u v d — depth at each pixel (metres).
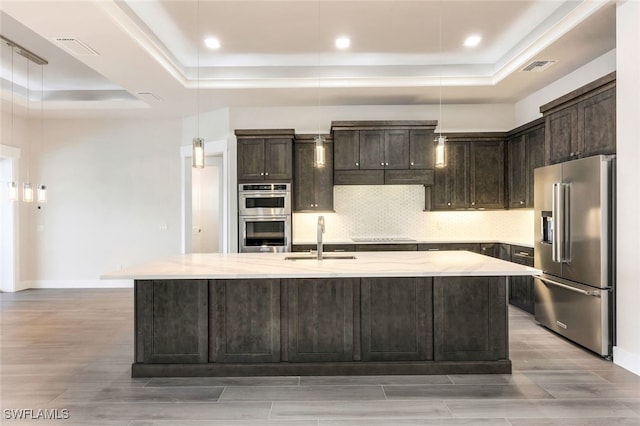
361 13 4.05
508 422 2.51
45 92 6.50
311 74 5.40
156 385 3.09
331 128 6.12
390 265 3.21
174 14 4.07
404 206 6.48
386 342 3.28
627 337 3.30
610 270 3.49
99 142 7.15
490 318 3.27
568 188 3.91
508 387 3.00
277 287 3.27
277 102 6.14
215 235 7.19
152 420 2.56
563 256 3.97
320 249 3.71
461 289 3.28
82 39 3.85
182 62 5.27
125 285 7.18
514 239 6.20
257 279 3.27
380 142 5.96
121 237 7.15
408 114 6.38
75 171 7.15
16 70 5.71
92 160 7.15
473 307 3.27
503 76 5.14
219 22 4.23
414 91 5.66
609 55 4.36
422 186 6.48
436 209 6.12
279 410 2.68
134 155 7.14
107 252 7.16
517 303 5.45
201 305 3.25
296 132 6.39
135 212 7.14
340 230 6.44
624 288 3.32
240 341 3.27
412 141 5.96
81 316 5.13
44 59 5.30
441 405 2.73
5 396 2.91
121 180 7.14
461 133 6.07
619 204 3.36
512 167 5.98
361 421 2.53
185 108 6.45
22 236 7.00
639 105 3.14
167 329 3.26
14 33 4.55
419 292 3.28
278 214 5.89
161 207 7.12
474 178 6.11
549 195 4.24
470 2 3.87
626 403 2.74
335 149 5.96
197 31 4.43
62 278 7.16
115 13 3.51
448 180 6.11
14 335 4.35
